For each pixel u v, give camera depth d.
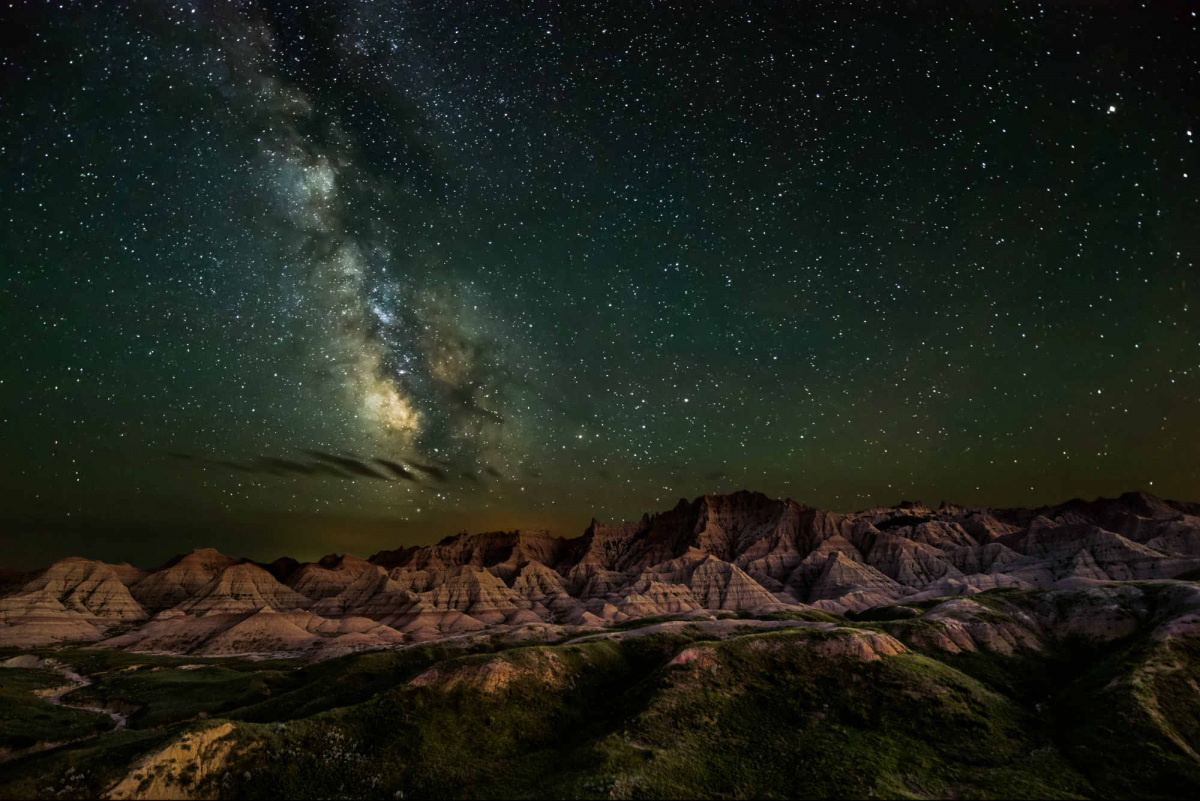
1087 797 52.31
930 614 101.69
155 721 96.94
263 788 53.72
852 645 78.50
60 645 184.75
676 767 54.44
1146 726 60.69
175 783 52.41
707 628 110.56
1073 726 65.38
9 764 60.94
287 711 86.69
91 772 53.56
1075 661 86.88
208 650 178.38
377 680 96.88
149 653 175.12
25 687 120.12
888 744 60.28
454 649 111.75
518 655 79.50
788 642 80.12
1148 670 70.50
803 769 55.00
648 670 85.69
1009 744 62.12
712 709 65.50
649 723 62.12
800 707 67.25
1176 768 54.72
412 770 56.97
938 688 71.06
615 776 51.59
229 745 56.62
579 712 72.12
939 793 52.44
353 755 58.47
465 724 65.38
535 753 62.12
